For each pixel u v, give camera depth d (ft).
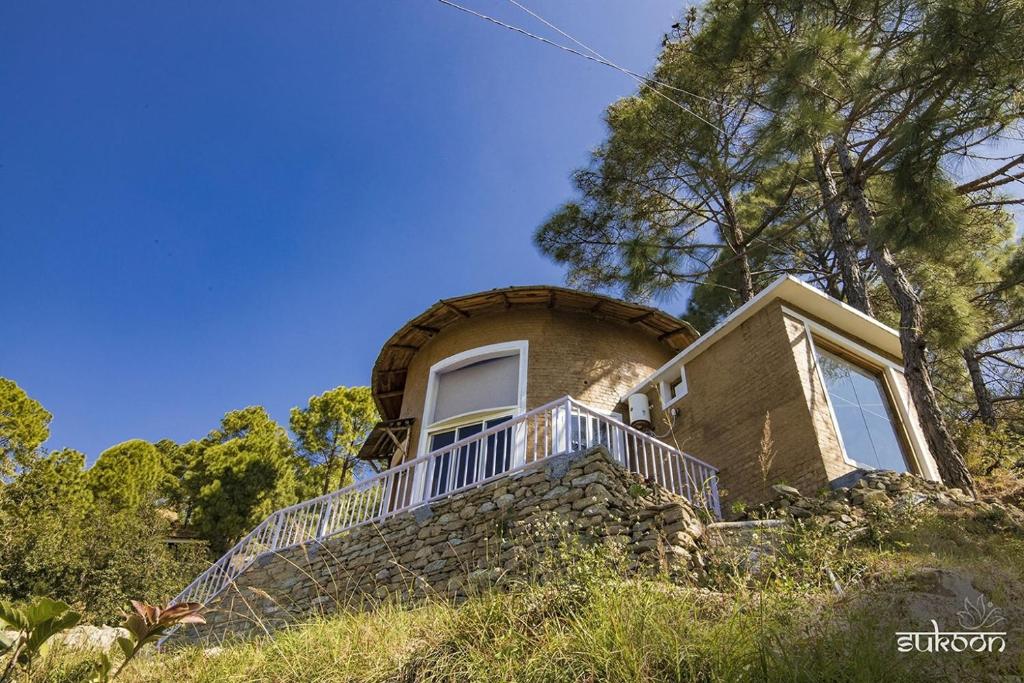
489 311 47.57
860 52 32.86
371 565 31.35
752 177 53.26
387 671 14.75
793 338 34.83
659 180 55.93
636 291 53.78
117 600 53.57
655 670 11.41
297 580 33.63
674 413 40.22
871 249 37.52
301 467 103.19
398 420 46.19
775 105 34.53
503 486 28.91
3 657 15.99
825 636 11.34
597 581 14.84
